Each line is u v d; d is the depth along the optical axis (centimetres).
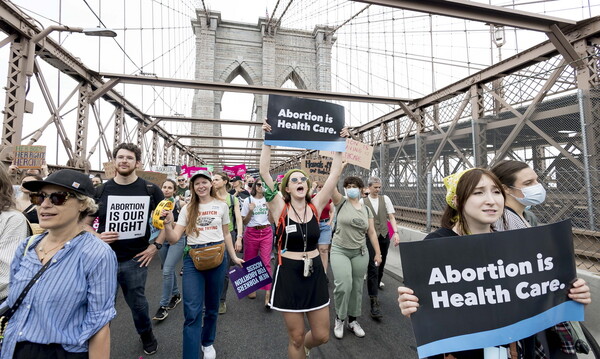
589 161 339
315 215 213
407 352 248
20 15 487
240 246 350
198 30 3328
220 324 301
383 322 303
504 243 116
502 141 620
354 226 274
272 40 3478
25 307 116
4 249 155
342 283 263
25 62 508
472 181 123
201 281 228
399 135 926
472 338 109
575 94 435
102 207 226
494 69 576
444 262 115
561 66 448
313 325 195
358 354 245
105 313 122
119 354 244
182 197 618
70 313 117
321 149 225
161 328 289
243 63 3456
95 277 122
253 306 349
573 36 458
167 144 1593
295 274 194
